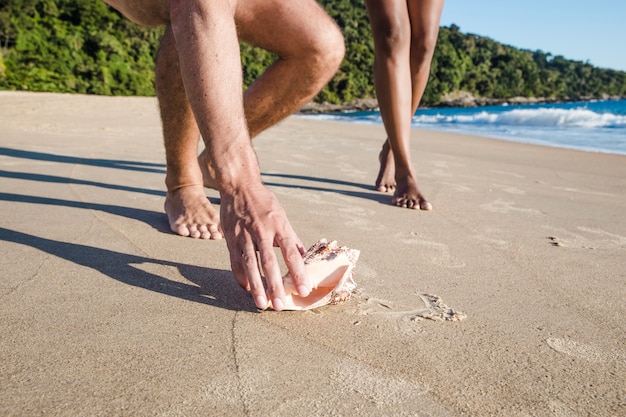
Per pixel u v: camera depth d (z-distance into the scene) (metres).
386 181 3.01
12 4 52.53
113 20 59.88
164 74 1.74
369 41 73.75
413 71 3.01
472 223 2.30
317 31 1.77
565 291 1.47
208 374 0.92
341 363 0.99
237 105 1.25
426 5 2.88
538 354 1.07
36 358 0.95
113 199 2.39
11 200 2.25
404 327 1.17
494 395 0.91
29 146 4.24
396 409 0.85
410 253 1.77
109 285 1.33
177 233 1.85
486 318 1.25
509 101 85.06
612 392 0.94
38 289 1.28
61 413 0.79
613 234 2.20
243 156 1.23
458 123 14.16
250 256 1.16
